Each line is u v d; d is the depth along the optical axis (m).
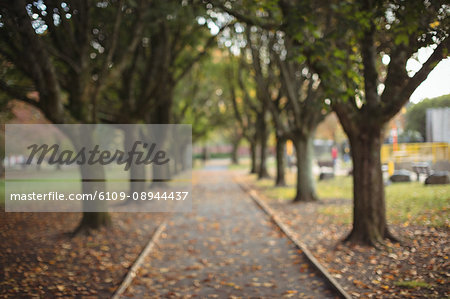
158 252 8.04
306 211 12.41
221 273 6.57
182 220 11.95
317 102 11.59
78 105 9.08
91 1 9.15
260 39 16.38
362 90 7.58
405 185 15.32
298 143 14.87
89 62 10.30
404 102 6.93
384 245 7.03
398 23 6.32
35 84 7.76
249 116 31.53
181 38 13.17
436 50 5.96
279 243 8.52
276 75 18.89
